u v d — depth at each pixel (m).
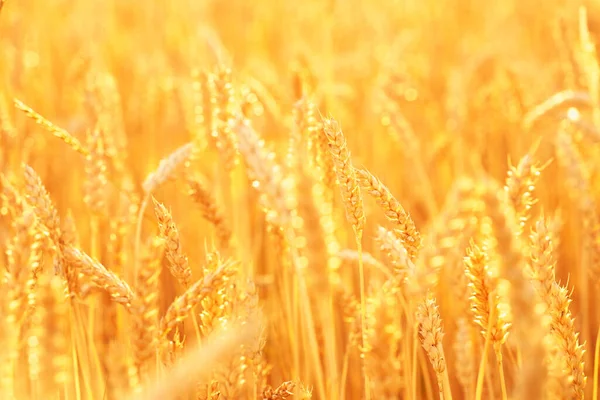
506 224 1.09
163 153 2.21
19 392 1.33
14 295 1.20
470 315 1.33
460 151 2.12
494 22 3.68
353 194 1.26
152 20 3.67
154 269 1.16
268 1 4.04
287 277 1.44
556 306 1.22
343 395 1.36
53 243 1.26
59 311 1.49
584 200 1.49
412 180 2.12
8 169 1.53
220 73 1.43
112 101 1.75
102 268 1.21
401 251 1.24
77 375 1.30
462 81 2.33
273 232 1.41
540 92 2.45
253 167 1.16
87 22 3.53
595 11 2.78
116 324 1.51
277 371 1.53
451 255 1.32
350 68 2.96
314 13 3.57
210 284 1.21
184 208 1.86
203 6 3.76
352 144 2.24
